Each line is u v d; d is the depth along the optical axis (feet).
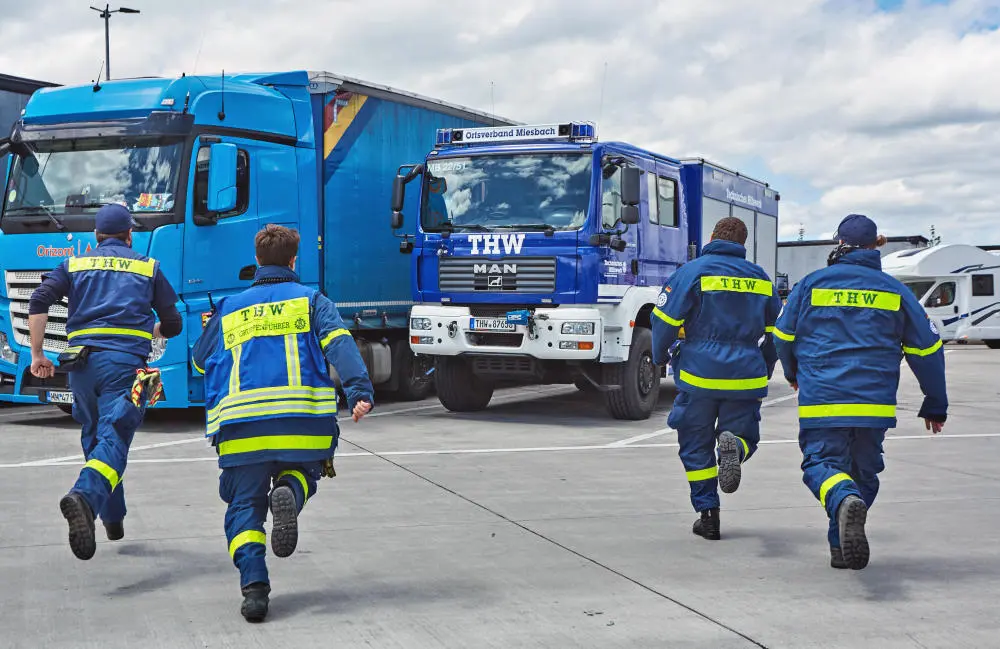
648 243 42.11
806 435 18.30
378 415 42.50
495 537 20.92
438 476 27.96
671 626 15.24
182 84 36.99
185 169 36.32
